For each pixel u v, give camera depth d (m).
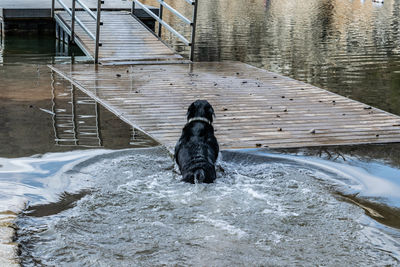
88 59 12.74
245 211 4.59
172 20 21.05
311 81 11.29
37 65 11.46
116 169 5.55
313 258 3.84
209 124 5.86
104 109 7.89
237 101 8.64
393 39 17.69
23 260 3.66
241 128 7.19
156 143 6.45
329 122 7.64
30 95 8.56
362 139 6.90
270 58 13.86
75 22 14.33
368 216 4.63
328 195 5.06
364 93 10.34
